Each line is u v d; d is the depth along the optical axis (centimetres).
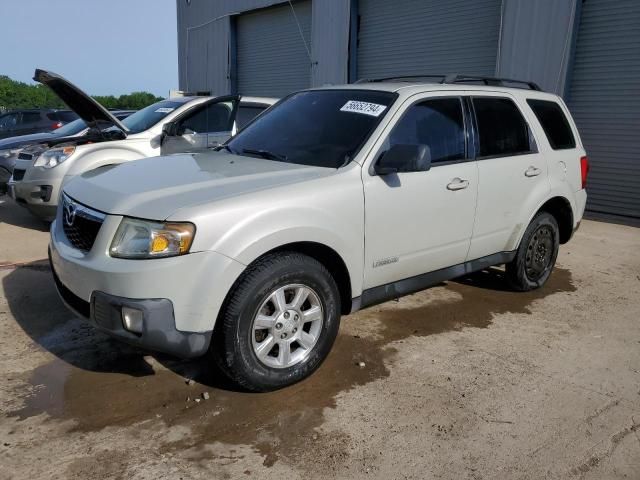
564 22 911
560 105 537
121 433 286
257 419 302
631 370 376
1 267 545
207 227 285
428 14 1154
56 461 262
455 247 423
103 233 294
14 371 345
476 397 333
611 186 932
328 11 1350
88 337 396
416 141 392
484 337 420
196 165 367
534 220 498
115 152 686
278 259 313
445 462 272
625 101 891
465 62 1099
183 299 283
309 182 331
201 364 362
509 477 264
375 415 310
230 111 778
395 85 419
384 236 367
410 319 450
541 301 504
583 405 329
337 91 435
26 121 1419
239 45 1719
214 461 267
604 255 677
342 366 366
